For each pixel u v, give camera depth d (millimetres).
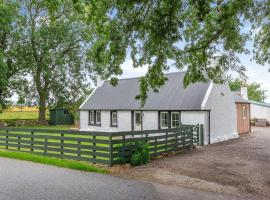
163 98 24203
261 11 10609
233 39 10859
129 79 30141
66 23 39375
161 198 8438
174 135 17125
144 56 10523
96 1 7754
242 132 29094
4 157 15383
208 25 10766
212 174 11586
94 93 31688
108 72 9898
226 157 15539
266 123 40594
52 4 8398
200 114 21250
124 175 11398
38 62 40250
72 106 43375
